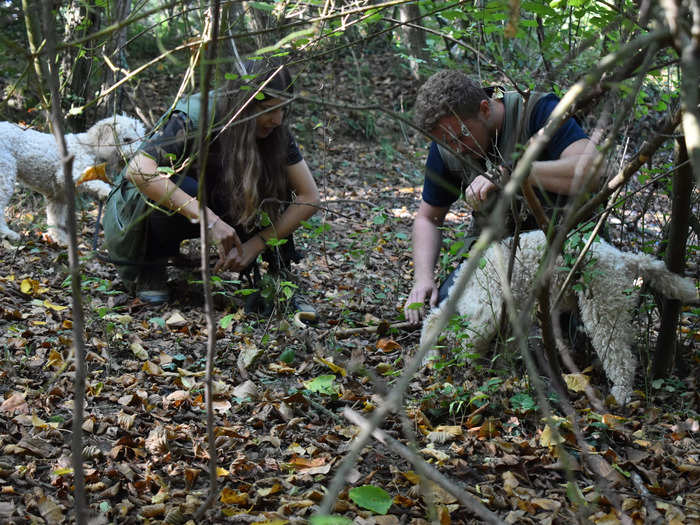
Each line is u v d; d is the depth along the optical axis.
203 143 1.40
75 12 3.80
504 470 2.16
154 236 3.24
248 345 2.86
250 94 2.69
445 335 2.70
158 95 7.80
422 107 2.56
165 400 2.42
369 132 8.16
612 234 3.65
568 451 2.23
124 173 3.22
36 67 1.42
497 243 1.15
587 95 1.49
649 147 1.50
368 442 2.27
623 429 2.32
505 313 2.43
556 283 2.55
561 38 2.29
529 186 1.59
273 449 2.22
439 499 1.96
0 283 3.28
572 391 2.61
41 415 2.26
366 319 3.31
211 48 1.24
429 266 2.98
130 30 5.07
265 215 2.96
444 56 2.81
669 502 1.99
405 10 7.01
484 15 1.80
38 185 3.97
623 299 2.46
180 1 1.27
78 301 1.21
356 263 4.00
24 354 2.66
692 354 2.99
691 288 2.47
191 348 2.90
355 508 1.92
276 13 1.85
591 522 1.81
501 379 2.47
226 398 2.51
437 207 3.05
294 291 3.31
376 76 9.44
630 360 2.51
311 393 2.55
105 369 2.63
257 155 2.95
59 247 4.03
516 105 2.55
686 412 2.50
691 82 0.73
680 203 2.46
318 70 8.75
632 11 1.84
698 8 0.77
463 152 2.60
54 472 1.94
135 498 1.89
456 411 2.42
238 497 1.90
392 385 2.66
